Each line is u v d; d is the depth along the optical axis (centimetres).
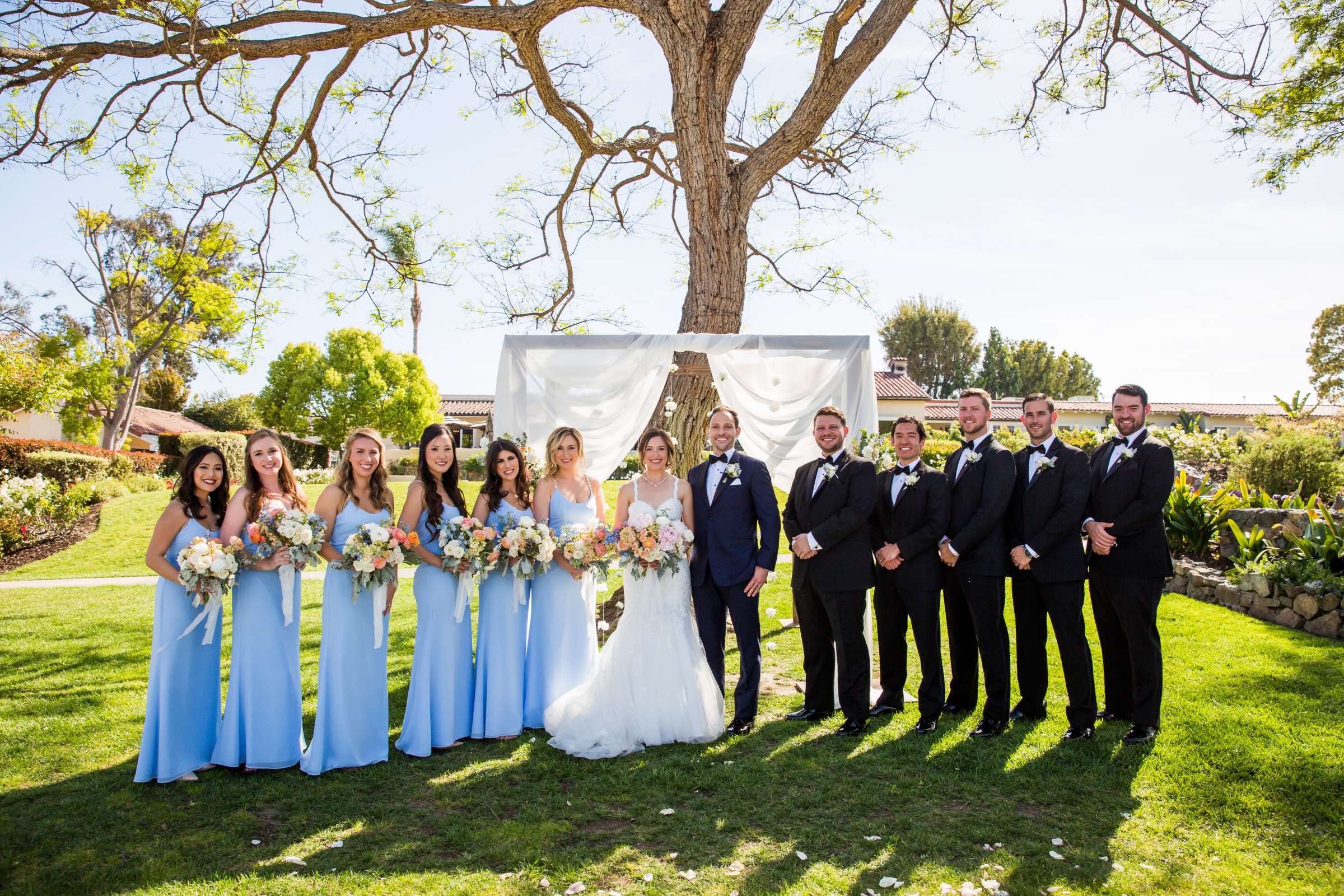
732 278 730
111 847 326
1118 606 433
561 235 1045
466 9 739
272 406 3203
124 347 2247
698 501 489
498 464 476
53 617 780
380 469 431
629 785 388
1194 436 1703
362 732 415
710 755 428
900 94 919
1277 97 802
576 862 311
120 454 1784
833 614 464
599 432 584
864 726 459
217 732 414
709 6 713
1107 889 286
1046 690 471
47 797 376
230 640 696
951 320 5150
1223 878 293
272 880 299
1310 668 530
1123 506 436
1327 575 639
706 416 695
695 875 300
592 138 967
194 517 399
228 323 1498
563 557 478
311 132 857
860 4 689
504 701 460
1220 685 501
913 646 637
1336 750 398
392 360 3209
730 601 477
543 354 583
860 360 573
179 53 720
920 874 297
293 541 391
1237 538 763
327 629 411
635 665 450
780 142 733
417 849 325
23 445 1577
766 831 336
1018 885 288
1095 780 379
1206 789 364
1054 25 893
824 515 473
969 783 379
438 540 445
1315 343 4203
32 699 527
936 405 3597
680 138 722
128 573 1046
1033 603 467
